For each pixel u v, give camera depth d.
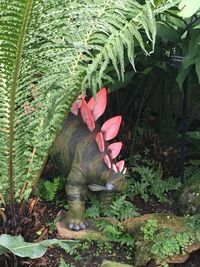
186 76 1.70
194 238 1.46
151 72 1.90
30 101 1.39
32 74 1.29
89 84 1.34
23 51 1.21
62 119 1.48
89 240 1.54
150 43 1.77
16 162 1.41
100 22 1.30
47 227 1.55
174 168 1.91
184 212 1.65
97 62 1.31
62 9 1.21
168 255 1.43
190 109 1.99
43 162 1.50
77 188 1.56
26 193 1.44
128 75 1.79
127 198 1.76
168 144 1.97
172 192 1.81
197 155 1.98
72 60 1.42
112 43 1.29
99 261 1.50
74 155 1.59
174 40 1.75
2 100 1.27
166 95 1.95
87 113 1.59
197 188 1.66
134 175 1.85
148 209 1.73
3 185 1.42
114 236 1.55
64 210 1.65
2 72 1.22
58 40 1.28
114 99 1.99
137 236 1.52
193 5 1.44
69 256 1.52
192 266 1.47
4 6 1.11
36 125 1.41
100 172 1.55
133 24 1.29
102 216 1.63
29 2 1.09
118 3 1.28
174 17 1.75
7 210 1.41
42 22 1.20
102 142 1.55
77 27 1.31
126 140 1.93
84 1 1.26
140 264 1.45
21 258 1.38
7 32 1.15
